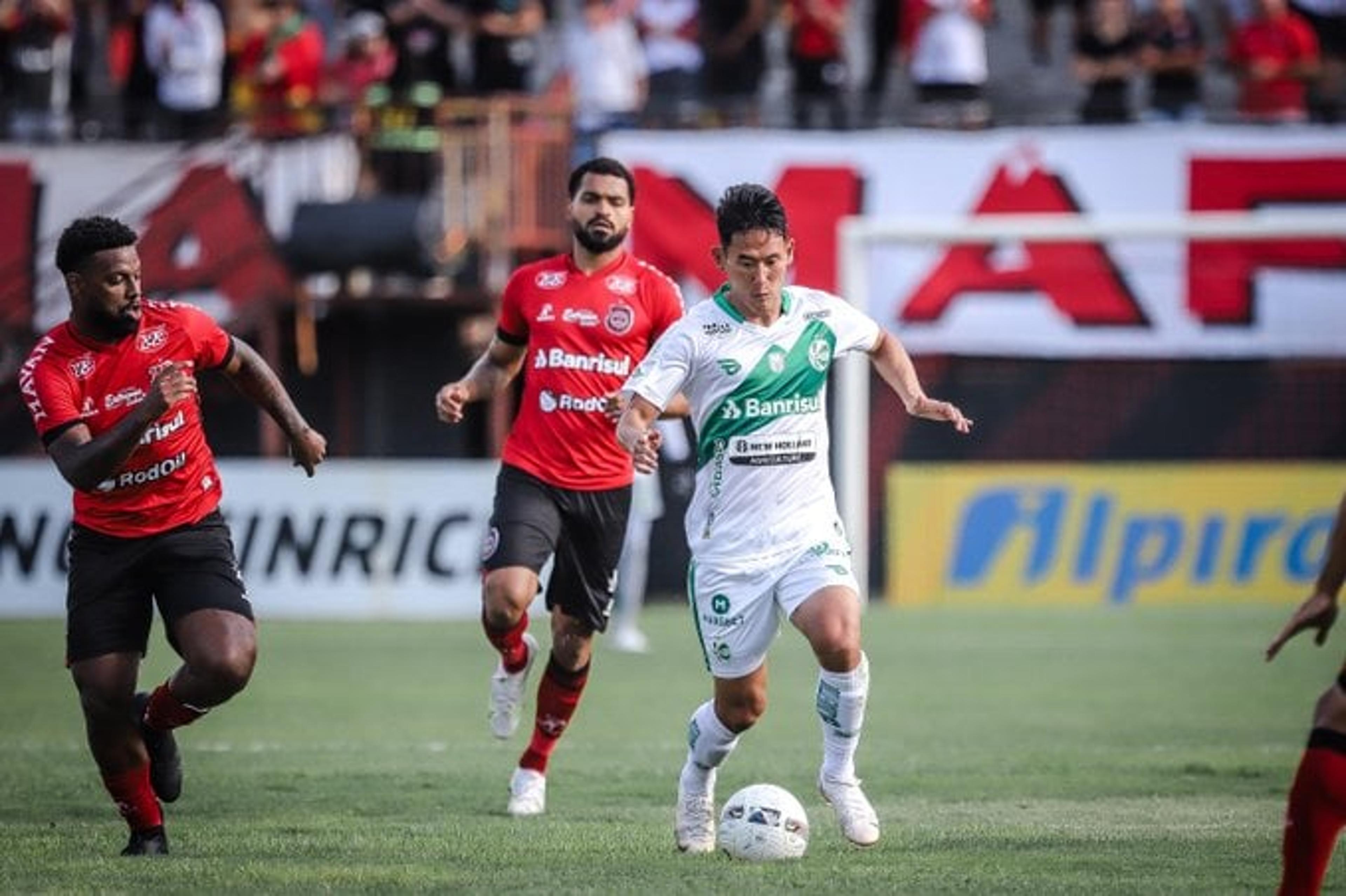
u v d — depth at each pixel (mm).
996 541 78438
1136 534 77875
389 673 59219
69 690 55406
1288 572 77312
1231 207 79375
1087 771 39906
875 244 78125
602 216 35531
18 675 58719
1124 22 82688
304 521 72438
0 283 82250
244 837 31188
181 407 28141
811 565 28125
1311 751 22188
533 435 35625
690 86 83688
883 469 82250
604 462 35469
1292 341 79312
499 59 82250
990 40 90562
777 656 65188
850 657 27766
